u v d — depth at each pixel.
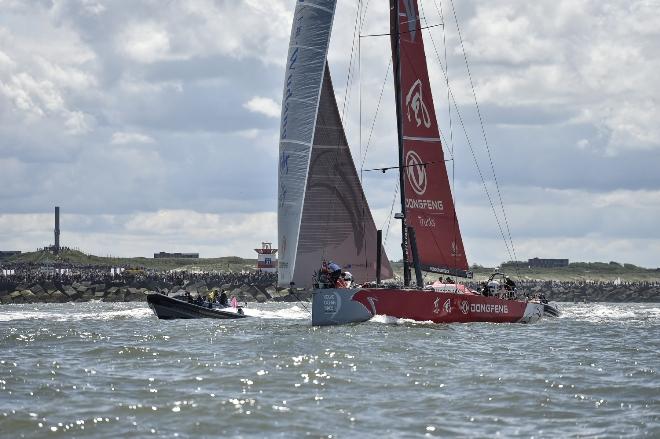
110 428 60.69
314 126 119.50
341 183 121.38
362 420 62.94
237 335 117.50
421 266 131.38
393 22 131.38
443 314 128.38
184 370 83.56
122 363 89.06
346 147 121.81
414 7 131.75
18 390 73.50
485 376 80.31
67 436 58.88
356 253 122.25
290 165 119.69
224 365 85.69
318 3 119.62
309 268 120.06
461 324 131.62
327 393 71.81
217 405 66.88
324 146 120.69
